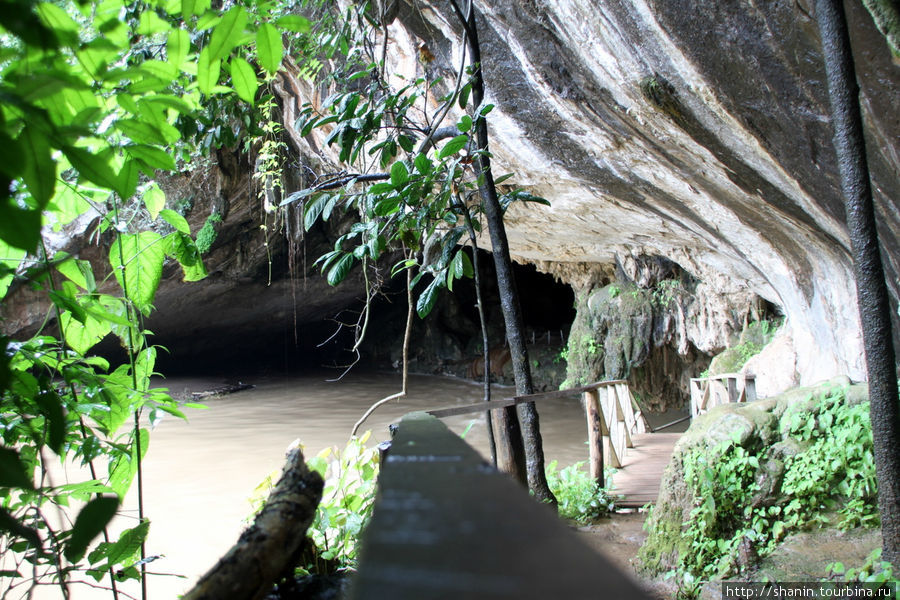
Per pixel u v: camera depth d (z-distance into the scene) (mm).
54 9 902
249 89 1390
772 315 10117
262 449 11844
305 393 18656
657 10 3596
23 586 5090
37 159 840
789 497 4090
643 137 5016
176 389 18531
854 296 5547
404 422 1044
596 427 6109
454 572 304
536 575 285
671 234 8164
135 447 1921
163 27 1174
